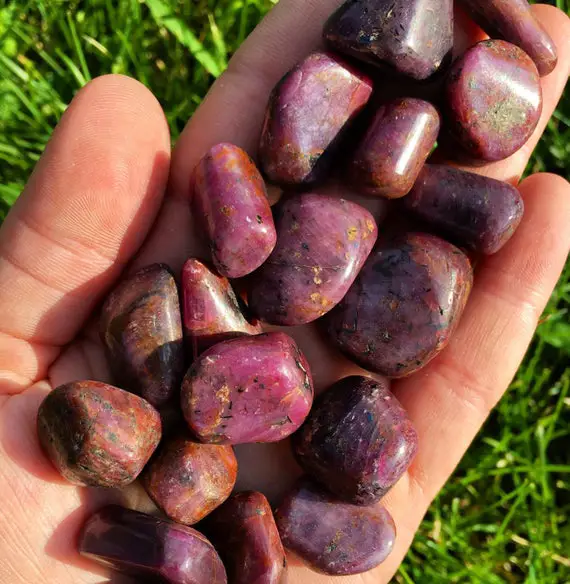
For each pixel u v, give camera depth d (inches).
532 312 5.2
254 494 4.6
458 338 5.2
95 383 4.3
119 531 4.2
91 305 4.9
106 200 4.6
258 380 4.3
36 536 4.3
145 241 5.0
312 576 5.0
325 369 5.2
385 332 4.8
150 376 4.5
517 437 6.3
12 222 4.7
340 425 4.6
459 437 5.3
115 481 4.2
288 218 4.7
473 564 6.2
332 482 4.7
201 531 4.6
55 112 6.5
